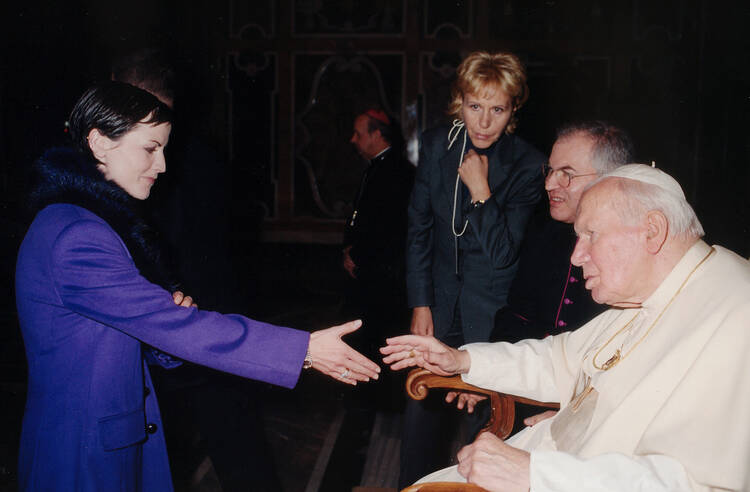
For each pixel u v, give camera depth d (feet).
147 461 5.11
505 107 7.37
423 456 7.95
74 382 4.57
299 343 5.07
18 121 22.79
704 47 22.54
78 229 4.55
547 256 6.83
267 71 24.85
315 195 25.20
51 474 4.51
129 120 4.70
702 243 4.72
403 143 24.68
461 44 24.20
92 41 23.32
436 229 8.22
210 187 6.80
